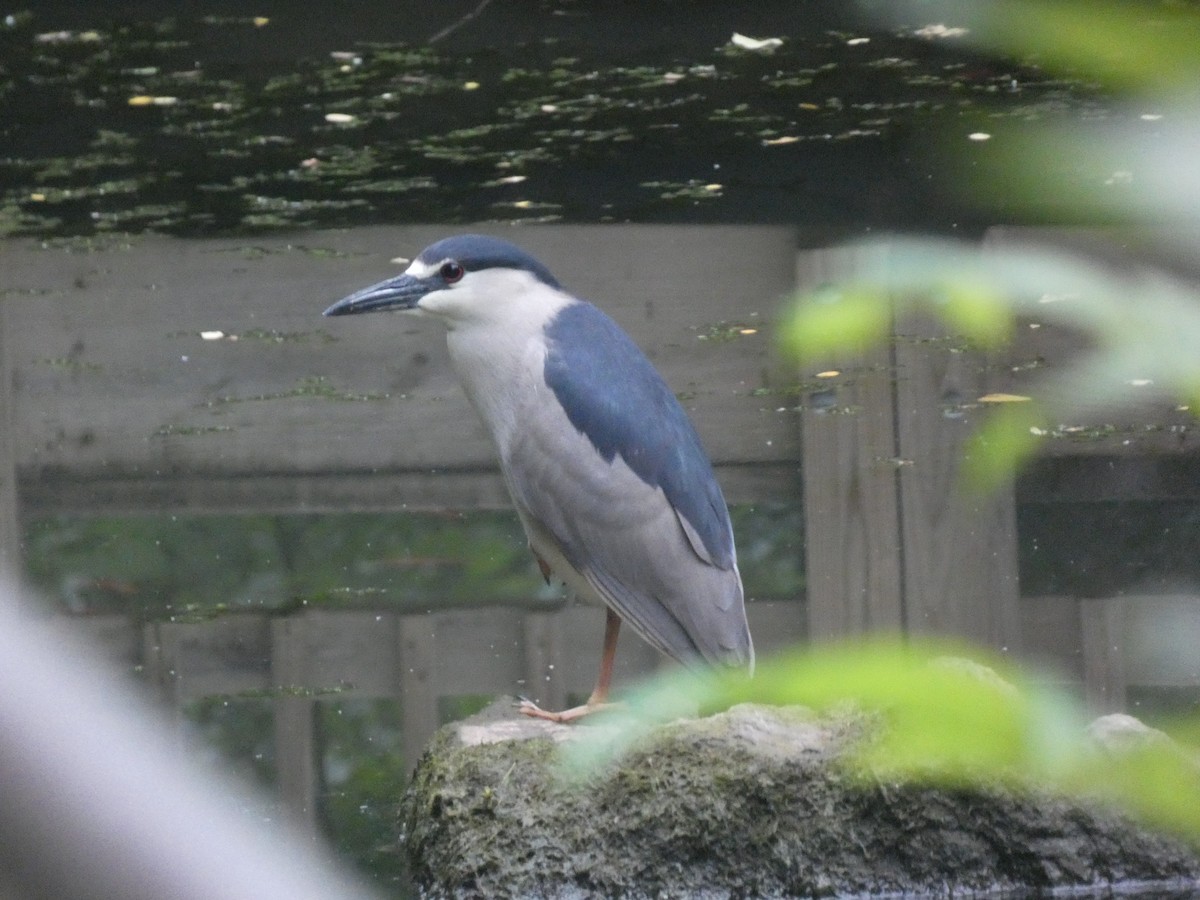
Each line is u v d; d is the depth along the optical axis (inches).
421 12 907.4
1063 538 465.7
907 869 274.8
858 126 721.0
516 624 424.5
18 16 920.9
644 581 323.9
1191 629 393.7
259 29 902.4
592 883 274.7
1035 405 125.5
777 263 608.7
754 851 275.3
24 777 51.8
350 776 344.5
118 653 413.7
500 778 282.7
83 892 52.6
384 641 423.8
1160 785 86.5
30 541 483.2
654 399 331.9
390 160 732.0
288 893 56.1
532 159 723.4
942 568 451.2
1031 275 89.5
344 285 608.4
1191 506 474.0
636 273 612.7
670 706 96.5
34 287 608.4
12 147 765.9
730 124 748.6
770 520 491.5
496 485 521.0
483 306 335.0
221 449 528.7
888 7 739.4
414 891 281.3
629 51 882.8
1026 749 82.8
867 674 74.3
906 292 90.8
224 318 597.9
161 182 716.7
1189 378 85.5
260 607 438.3
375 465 527.2
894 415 508.4
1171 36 84.6
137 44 896.9
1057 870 273.3
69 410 548.1
